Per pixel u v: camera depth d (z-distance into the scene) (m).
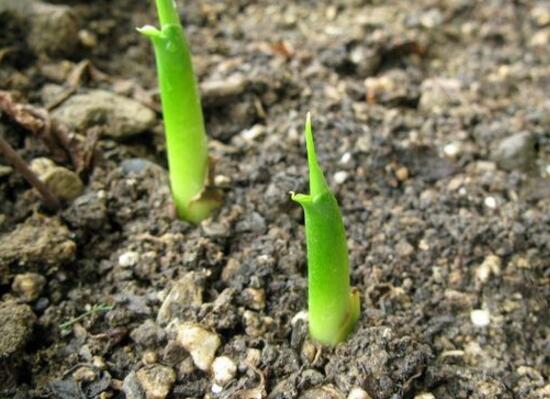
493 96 0.31
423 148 0.28
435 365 0.22
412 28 0.34
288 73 0.31
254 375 0.21
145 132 0.27
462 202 0.27
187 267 0.23
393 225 0.26
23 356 0.21
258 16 0.35
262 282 0.23
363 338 0.21
